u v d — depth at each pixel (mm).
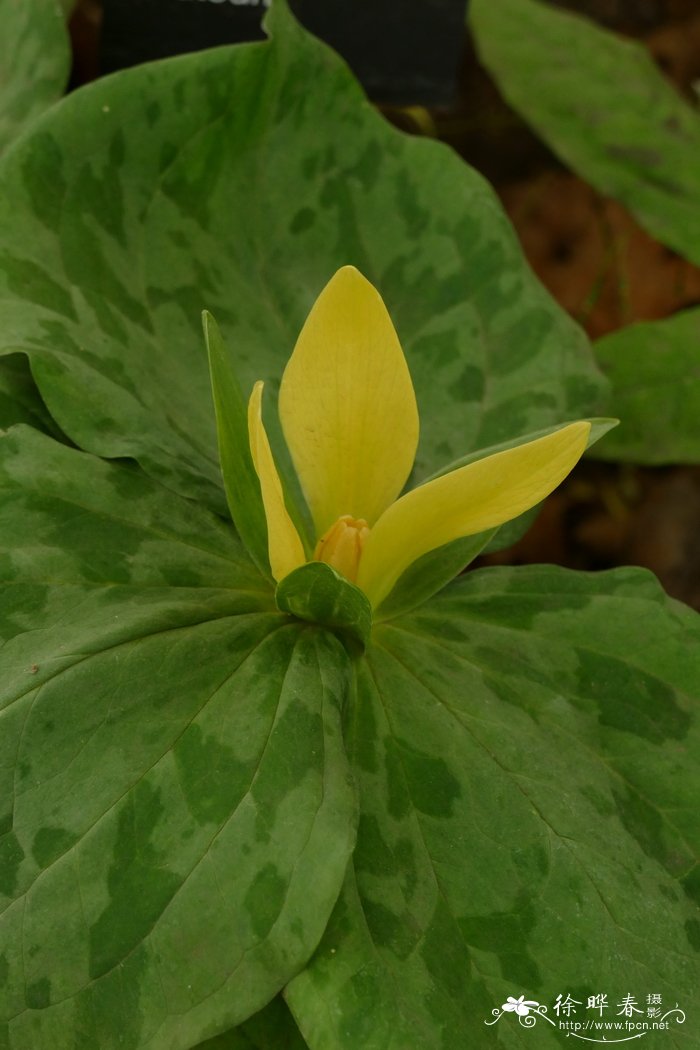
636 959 415
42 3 539
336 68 502
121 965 396
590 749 445
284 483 450
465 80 796
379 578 450
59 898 399
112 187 479
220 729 417
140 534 442
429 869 417
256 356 488
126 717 415
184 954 397
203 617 434
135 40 550
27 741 408
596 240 778
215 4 547
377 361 428
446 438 492
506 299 508
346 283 415
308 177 506
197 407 475
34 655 416
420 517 437
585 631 462
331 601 432
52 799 405
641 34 826
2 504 433
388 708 439
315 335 425
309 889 400
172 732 415
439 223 512
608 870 424
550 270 781
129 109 479
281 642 437
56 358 446
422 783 427
